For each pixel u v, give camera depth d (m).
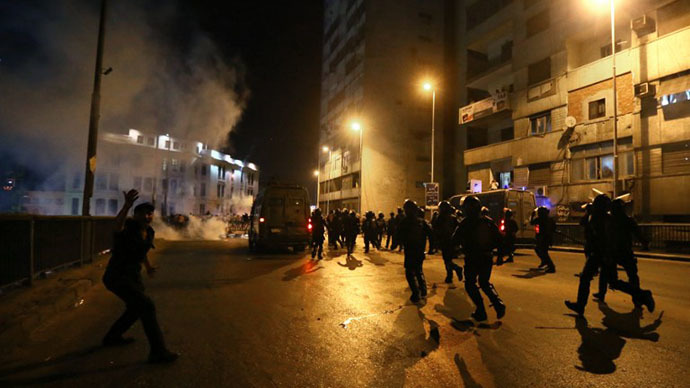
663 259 13.07
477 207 4.96
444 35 44.41
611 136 19.94
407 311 5.52
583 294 5.24
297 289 7.15
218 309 5.64
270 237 13.91
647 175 18.22
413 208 6.29
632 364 3.56
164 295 6.63
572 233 17.81
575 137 21.86
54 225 7.63
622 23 20.34
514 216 15.76
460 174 33.62
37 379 3.21
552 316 5.24
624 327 4.72
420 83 42.94
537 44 25.14
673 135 17.31
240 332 4.53
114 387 3.07
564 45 23.20
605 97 20.36
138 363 3.57
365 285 7.55
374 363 3.59
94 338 4.30
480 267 4.86
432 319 5.09
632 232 5.47
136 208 3.97
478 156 29.31
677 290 7.19
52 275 7.71
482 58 35.25
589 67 21.34
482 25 31.72
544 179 23.89
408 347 4.02
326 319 5.09
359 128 42.41
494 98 27.58
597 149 20.75
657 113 17.97
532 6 25.92
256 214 15.14
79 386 3.08
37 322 4.68
